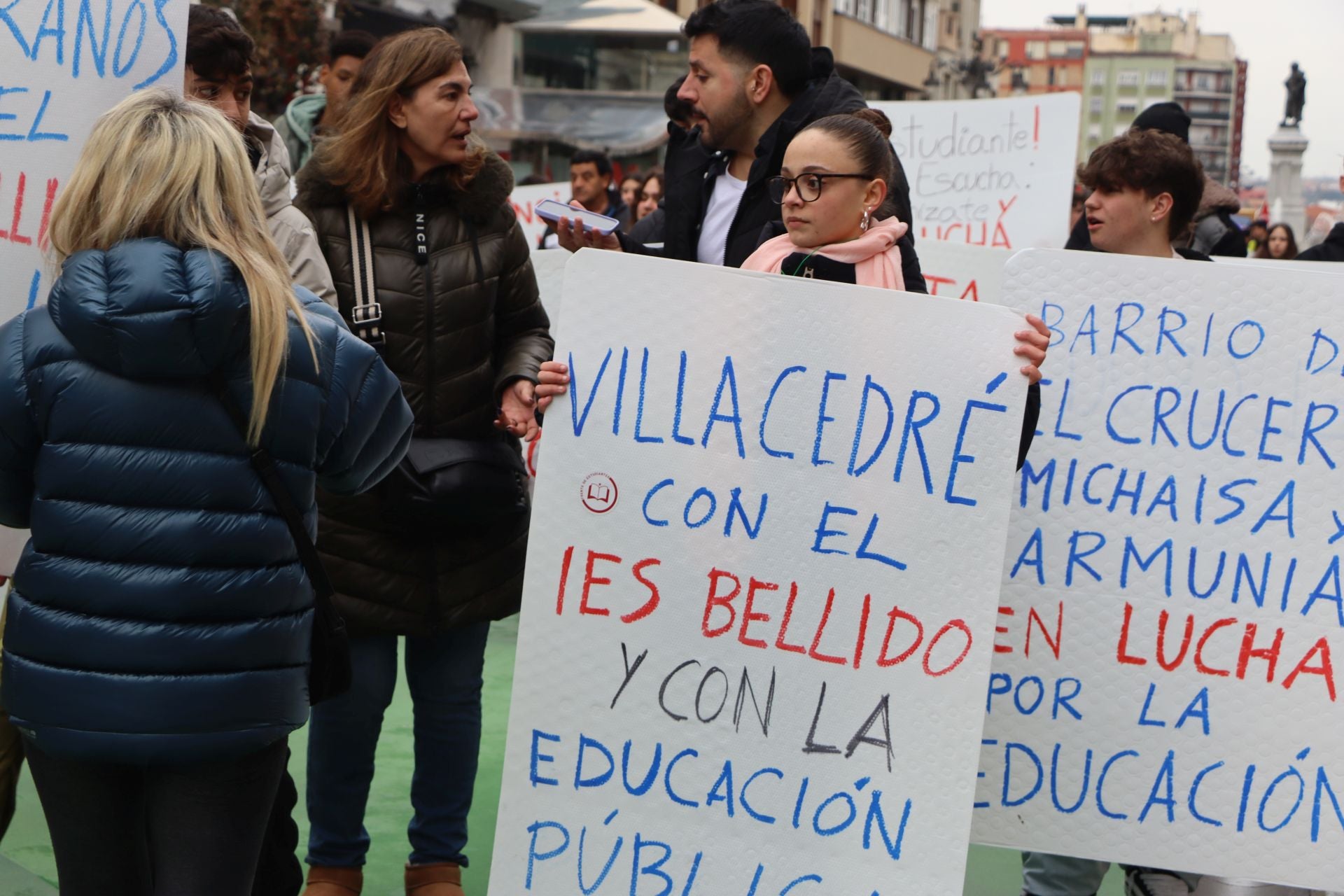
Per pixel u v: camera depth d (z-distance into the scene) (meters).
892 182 3.22
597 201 8.21
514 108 21.80
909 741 2.61
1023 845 2.97
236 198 2.36
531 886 2.66
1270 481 2.89
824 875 2.62
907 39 44.09
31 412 2.31
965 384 2.61
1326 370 2.88
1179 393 2.91
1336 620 2.88
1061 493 2.94
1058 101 7.18
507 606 3.50
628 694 2.64
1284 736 2.90
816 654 2.62
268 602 2.38
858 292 2.61
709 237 3.66
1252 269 2.88
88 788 2.41
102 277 2.26
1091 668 2.94
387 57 3.24
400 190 3.32
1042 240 7.20
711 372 2.63
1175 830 2.93
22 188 2.79
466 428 3.40
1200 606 2.91
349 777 3.42
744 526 2.63
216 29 3.13
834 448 2.62
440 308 3.32
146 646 2.27
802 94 3.54
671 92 3.88
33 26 2.76
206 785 2.41
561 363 2.65
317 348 2.43
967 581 2.61
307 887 3.43
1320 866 2.90
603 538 2.65
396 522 3.29
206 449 2.31
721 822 2.63
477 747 3.57
